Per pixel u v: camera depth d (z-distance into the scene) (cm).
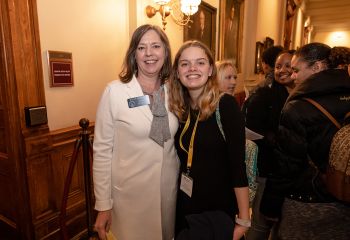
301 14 1100
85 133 179
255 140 175
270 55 236
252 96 196
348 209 114
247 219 114
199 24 369
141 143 130
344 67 121
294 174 121
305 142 115
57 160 210
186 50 122
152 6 273
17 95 180
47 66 198
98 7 229
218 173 119
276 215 134
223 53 450
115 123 132
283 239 129
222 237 107
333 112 111
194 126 122
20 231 204
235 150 112
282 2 793
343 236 116
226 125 114
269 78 196
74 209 229
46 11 192
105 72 244
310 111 113
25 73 182
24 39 179
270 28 703
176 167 141
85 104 231
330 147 109
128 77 135
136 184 133
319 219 117
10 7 169
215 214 113
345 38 1438
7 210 212
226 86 186
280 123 125
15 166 189
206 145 118
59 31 202
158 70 135
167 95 136
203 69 119
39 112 189
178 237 113
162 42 135
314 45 130
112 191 139
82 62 223
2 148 200
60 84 207
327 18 1259
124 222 138
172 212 143
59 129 212
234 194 123
